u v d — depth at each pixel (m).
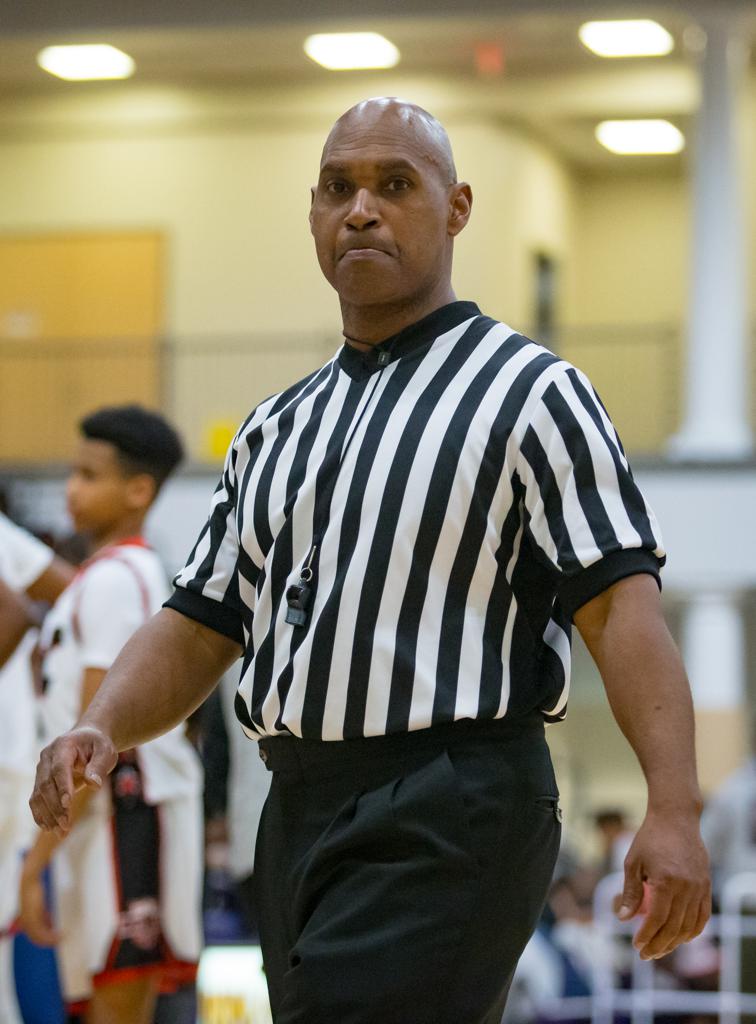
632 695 5.13
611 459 5.41
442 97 39.59
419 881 5.30
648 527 5.36
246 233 41.75
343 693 5.40
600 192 45.91
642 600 5.23
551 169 43.34
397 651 5.37
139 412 10.41
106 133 42.44
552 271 43.59
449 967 5.28
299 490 5.71
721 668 33.50
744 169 41.41
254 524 5.86
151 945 9.73
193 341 41.94
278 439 5.97
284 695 5.54
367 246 5.71
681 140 42.53
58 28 37.81
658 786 5.00
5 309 42.91
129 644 6.11
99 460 10.27
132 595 9.87
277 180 41.59
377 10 36.53
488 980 5.39
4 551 11.13
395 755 5.40
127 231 42.34
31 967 11.39
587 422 5.45
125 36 37.62
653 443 41.31
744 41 36.38
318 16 36.78
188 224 42.06
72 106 42.16
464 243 39.59
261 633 5.75
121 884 9.64
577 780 42.72
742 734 33.38
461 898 5.31
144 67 40.38
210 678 6.17
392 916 5.29
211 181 41.94
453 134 39.78
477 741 5.41
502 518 5.46
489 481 5.45
